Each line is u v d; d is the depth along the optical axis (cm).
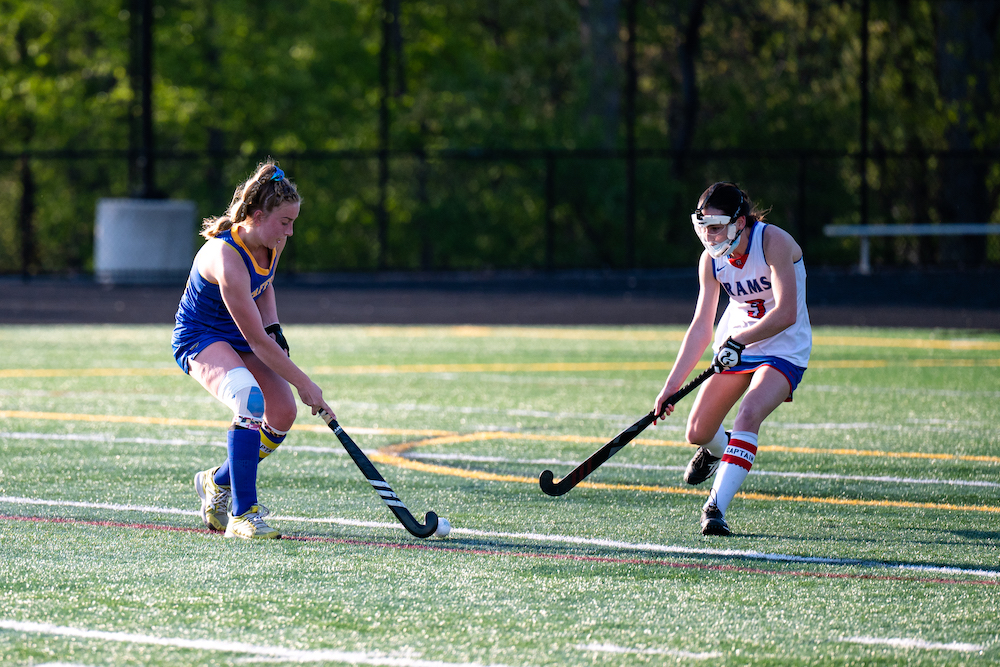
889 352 5159
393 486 2388
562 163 11506
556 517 2116
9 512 2119
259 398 1931
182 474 2488
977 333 6012
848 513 2166
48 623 1467
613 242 11625
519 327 6494
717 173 12838
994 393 3881
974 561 1806
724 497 1995
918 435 3066
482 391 3938
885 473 2561
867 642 1402
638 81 14312
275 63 13500
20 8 13300
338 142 13962
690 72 13412
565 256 11606
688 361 2139
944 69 11369
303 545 1881
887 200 11800
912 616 1507
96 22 13275
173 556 1802
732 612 1523
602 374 4431
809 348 2123
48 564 1750
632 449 2859
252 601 1563
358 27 14288
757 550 1870
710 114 14288
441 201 11769
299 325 6575
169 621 1475
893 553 1855
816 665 1326
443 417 3362
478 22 15138
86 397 3744
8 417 3306
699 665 1325
